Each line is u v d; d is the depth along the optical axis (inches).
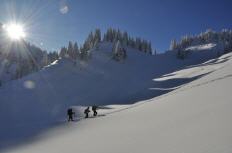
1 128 1393.9
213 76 1333.7
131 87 3415.4
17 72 6141.7
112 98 2805.1
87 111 1199.6
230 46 6830.7
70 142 662.5
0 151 735.1
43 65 6437.0
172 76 3457.2
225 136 362.9
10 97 3253.0
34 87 3841.0
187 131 452.4
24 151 665.6
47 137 831.7
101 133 681.6
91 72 4911.4
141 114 823.1
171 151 375.6
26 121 1972.2
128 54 6658.5
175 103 820.6
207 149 336.8
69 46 5526.6
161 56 7047.2
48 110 2458.2
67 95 3494.1
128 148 462.0
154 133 514.6
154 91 2506.2
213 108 560.4
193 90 975.0
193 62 6624.0
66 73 4749.0
